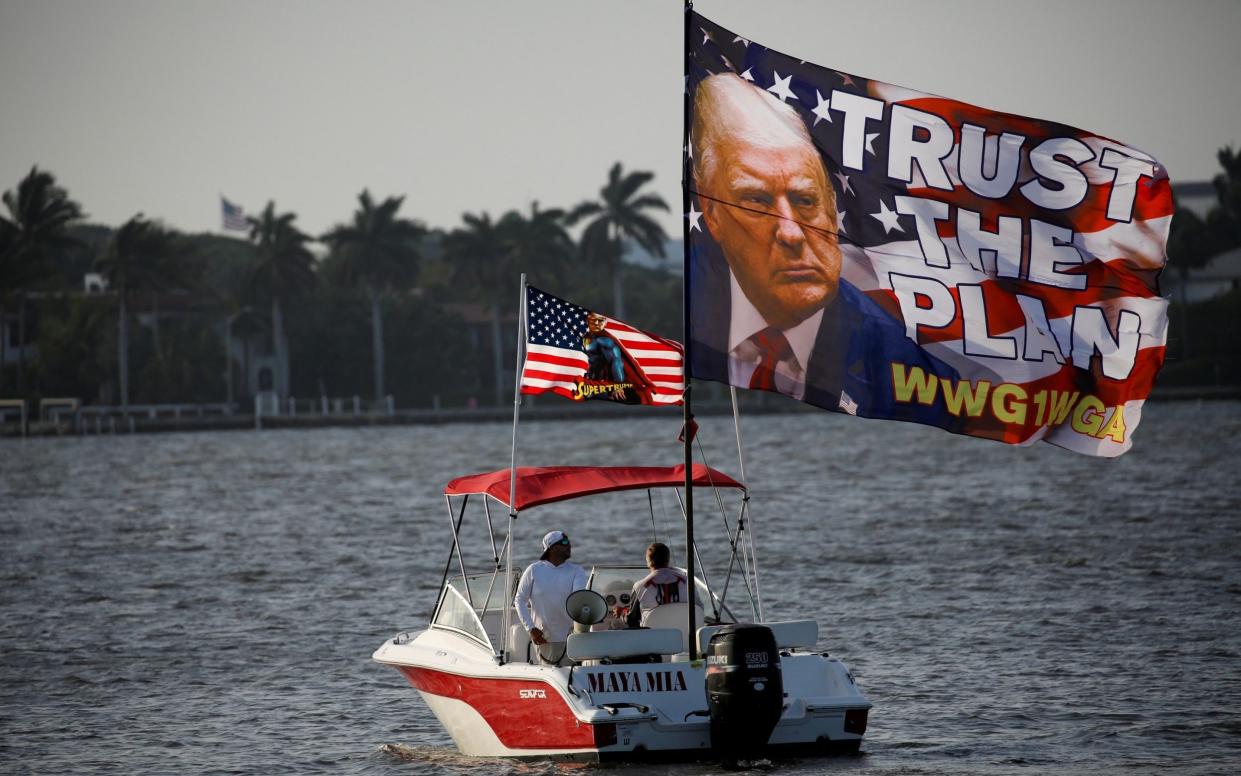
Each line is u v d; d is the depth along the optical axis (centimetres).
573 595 5375
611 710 5128
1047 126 5069
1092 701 6775
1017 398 5075
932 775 5466
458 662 5862
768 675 5025
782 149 5097
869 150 5078
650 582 5738
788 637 5400
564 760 5369
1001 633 8694
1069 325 5078
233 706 7200
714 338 5075
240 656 8562
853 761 5459
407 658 6228
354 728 6694
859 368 5059
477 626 5938
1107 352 5088
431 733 6550
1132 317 5097
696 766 5253
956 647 8288
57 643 9094
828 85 5109
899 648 8319
